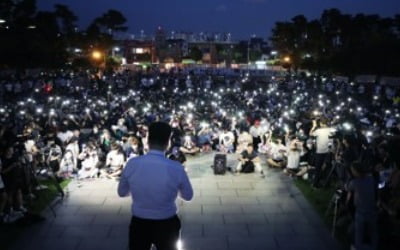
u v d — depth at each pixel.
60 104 32.25
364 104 33.56
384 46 50.12
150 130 4.83
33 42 54.00
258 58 138.00
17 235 11.02
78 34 82.56
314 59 75.25
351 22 70.75
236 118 26.06
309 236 11.09
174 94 42.38
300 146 17.56
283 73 79.31
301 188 15.53
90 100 34.34
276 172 18.03
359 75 49.22
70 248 10.30
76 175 17.00
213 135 23.20
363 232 8.67
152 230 4.62
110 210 13.09
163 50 133.00
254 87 57.22
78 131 19.59
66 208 13.23
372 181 8.77
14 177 11.94
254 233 11.31
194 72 81.44
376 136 16.75
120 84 52.22
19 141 15.41
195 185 15.97
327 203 13.66
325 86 46.78
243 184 16.12
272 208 13.32
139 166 4.65
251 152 17.89
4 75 46.22
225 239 10.91
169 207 4.66
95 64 86.69
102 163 17.66
